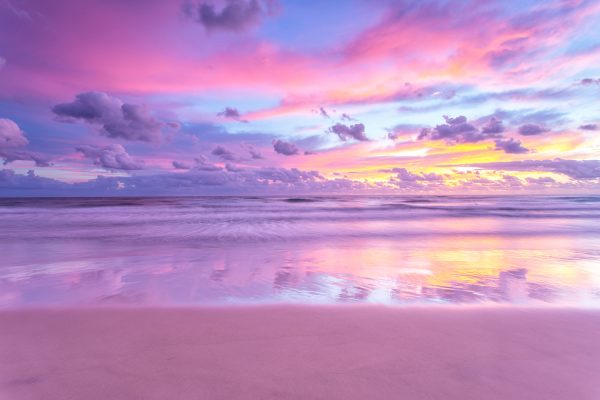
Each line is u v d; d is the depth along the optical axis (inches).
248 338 166.1
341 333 172.2
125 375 131.9
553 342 162.4
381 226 748.0
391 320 190.7
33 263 351.9
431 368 137.6
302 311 205.8
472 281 283.0
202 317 195.2
